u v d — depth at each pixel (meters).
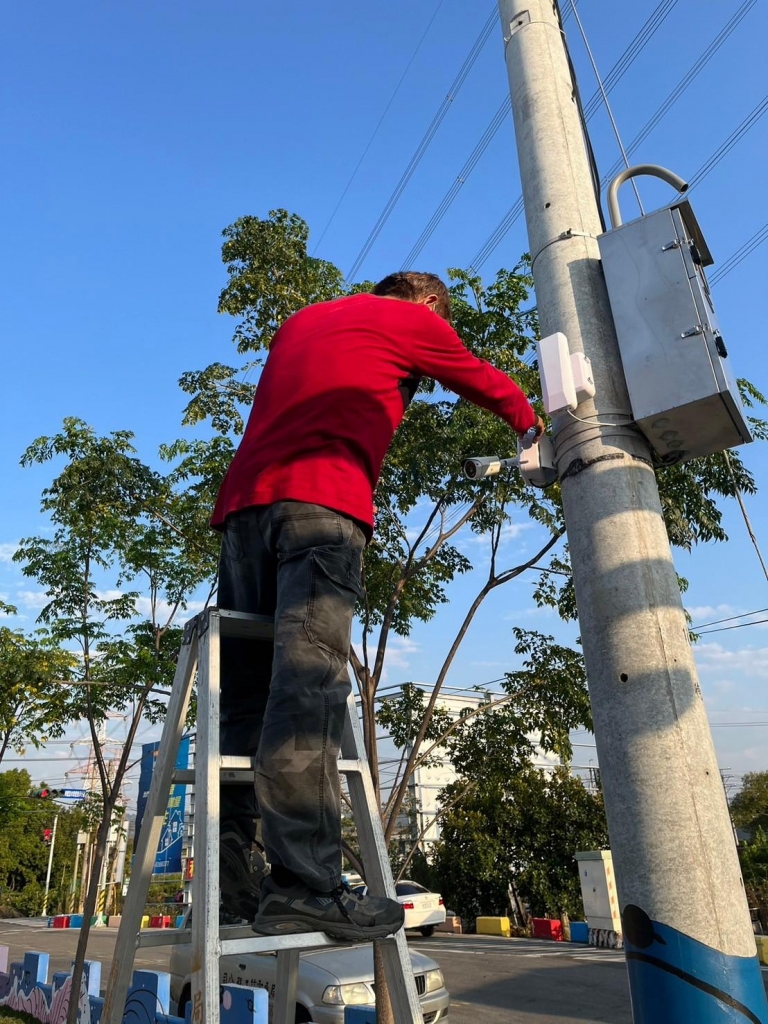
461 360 2.29
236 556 2.13
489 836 21.34
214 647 1.98
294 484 1.96
